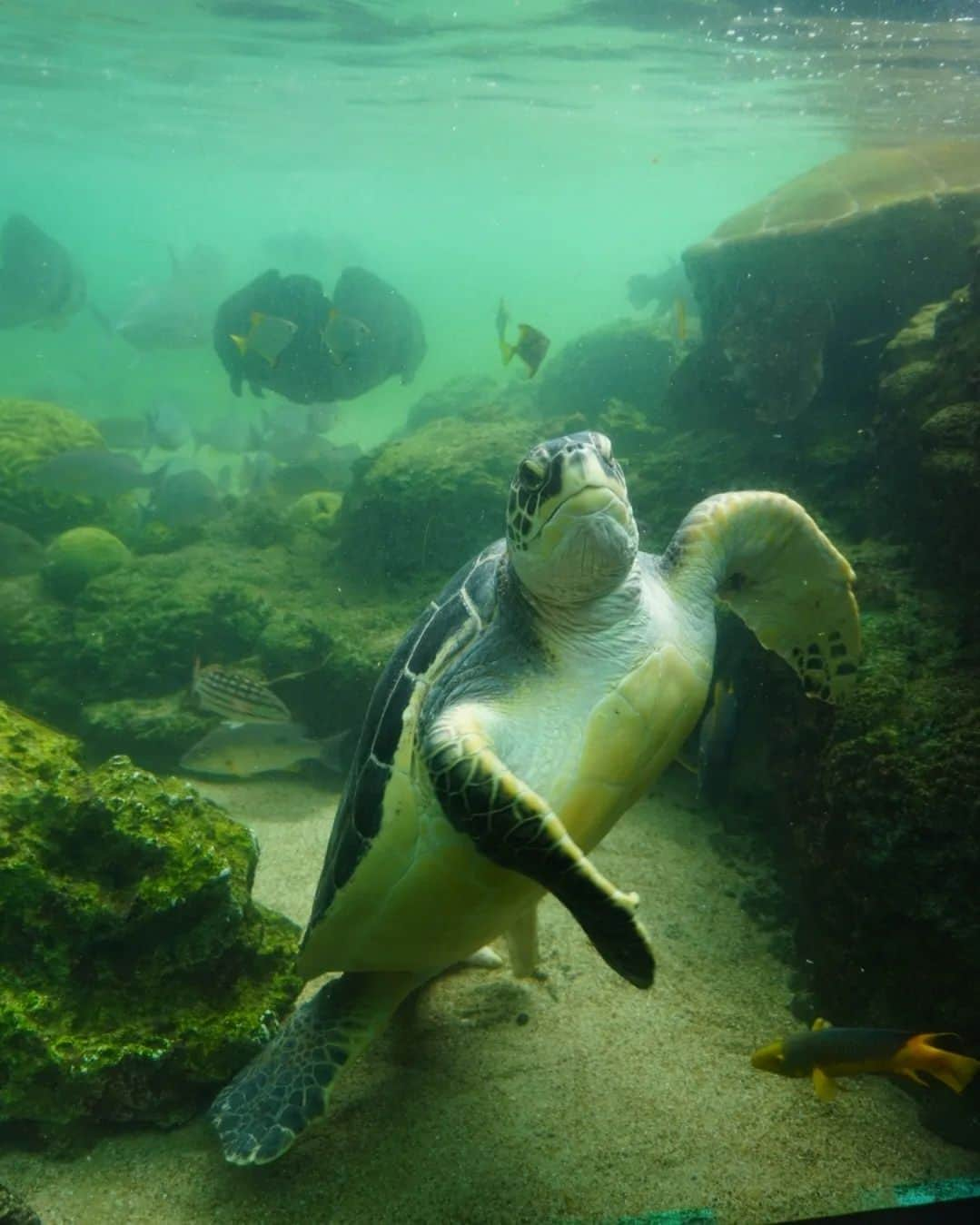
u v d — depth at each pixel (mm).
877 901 1129
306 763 2084
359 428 7352
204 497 2910
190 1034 1080
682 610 1108
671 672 1018
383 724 1083
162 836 1141
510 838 812
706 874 1587
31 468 3016
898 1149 1011
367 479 2633
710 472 2246
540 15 4434
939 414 1486
